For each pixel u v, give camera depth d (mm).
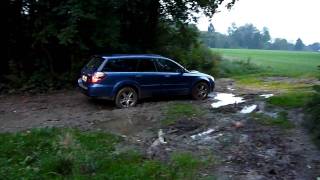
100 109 13148
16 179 7066
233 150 9078
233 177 7629
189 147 9258
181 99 15156
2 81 17312
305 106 11648
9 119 11648
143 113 12391
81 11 16000
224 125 11070
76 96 15648
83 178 7188
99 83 12781
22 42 18469
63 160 7680
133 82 13375
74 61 18500
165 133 10336
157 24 22703
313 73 28109
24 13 18203
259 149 9164
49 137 9508
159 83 13992
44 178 7211
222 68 28672
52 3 17125
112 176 7336
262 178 7621
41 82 17250
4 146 8680
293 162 8422
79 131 10258
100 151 8570
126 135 10180
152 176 7441
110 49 19188
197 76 15023
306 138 9945
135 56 13586
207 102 14648
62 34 16047
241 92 17812
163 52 22734
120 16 19984
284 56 67688
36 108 13273
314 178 7668
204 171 7879
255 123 11297
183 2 22047
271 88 19578
